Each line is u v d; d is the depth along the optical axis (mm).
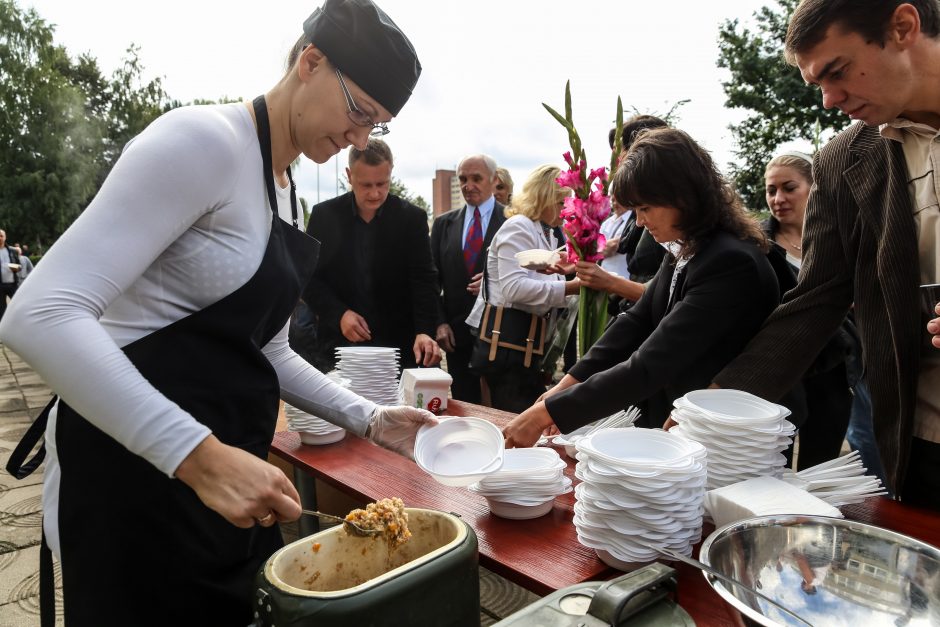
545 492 1476
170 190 1000
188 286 1121
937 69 1381
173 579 1137
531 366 3480
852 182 1656
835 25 1344
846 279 1715
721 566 961
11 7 35062
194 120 1061
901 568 968
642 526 1186
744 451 1388
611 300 3033
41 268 934
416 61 1271
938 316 1188
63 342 894
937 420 1614
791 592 1005
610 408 1659
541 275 3449
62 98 35438
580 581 1185
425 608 997
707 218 1741
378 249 3611
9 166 33719
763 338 1731
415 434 1683
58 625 2416
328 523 2490
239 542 1216
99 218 955
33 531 3273
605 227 3734
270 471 1000
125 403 919
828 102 1473
